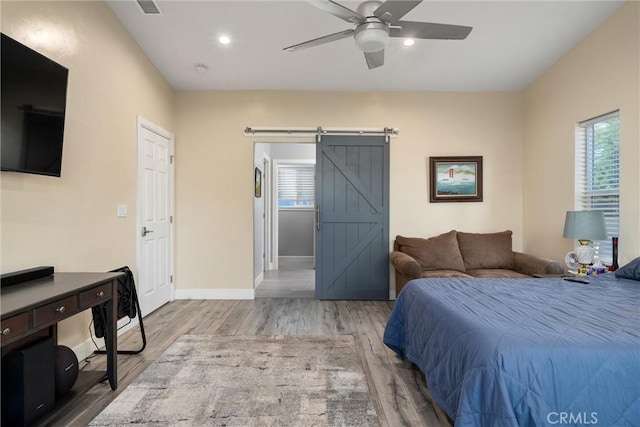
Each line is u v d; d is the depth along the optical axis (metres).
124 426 1.69
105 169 2.73
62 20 2.23
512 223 4.28
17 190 1.91
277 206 6.68
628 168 2.69
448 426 1.70
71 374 1.84
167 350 2.62
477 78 3.94
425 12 2.71
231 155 4.23
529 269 3.51
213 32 3.04
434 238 4.00
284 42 3.19
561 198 3.54
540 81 3.87
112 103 2.82
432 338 1.77
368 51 2.30
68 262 2.31
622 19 2.71
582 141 3.31
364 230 4.26
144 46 3.27
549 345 1.24
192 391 2.01
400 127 4.28
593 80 3.04
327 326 3.21
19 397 1.52
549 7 2.69
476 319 1.53
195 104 4.21
